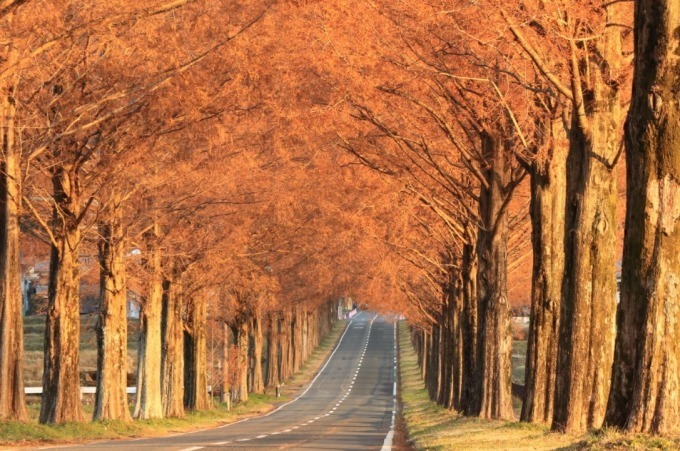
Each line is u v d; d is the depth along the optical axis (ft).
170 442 118.42
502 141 144.46
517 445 93.91
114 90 135.85
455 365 235.20
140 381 222.07
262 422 241.14
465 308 190.29
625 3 100.89
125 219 182.19
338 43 134.10
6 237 132.57
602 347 99.91
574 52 90.58
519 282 267.59
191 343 285.43
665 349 61.87
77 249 157.79
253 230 243.81
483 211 158.92
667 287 61.93
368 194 191.01
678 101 61.36
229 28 139.54
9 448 104.01
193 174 170.91
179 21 137.69
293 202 217.77
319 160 194.49
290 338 561.43
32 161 146.41
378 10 127.44
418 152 153.48
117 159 148.66
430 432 143.33
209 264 231.30
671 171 61.72
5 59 118.11
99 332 179.32
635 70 62.90
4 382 132.77
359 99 144.36
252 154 182.91
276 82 147.54
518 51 99.81
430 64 118.73
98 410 177.58
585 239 99.60
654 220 62.13
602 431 63.10
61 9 118.21
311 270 329.93
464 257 190.80
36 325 478.18
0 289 132.77
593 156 98.73
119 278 179.42
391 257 245.65
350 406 380.17
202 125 150.00
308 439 133.08
